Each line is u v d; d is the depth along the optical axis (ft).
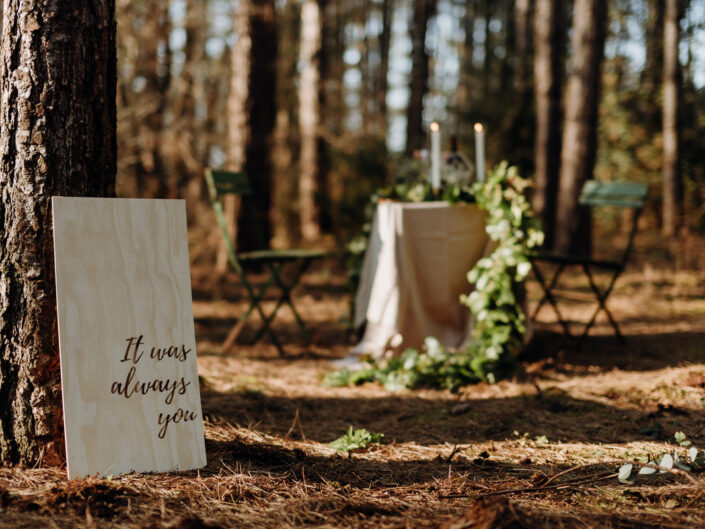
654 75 43.16
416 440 9.17
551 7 33.63
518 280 12.91
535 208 34.60
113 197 7.73
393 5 86.22
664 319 18.92
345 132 39.78
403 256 13.34
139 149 34.04
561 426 9.61
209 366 13.73
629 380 12.06
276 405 10.76
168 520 5.87
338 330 18.43
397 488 7.15
